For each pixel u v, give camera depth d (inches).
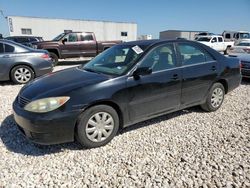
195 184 105.6
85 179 110.3
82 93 129.2
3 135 153.6
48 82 144.8
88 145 134.7
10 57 292.0
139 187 104.3
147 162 122.6
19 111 131.1
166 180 108.3
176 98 165.3
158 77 152.9
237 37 1023.6
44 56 309.9
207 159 124.0
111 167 119.0
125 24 1462.8
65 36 517.7
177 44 169.8
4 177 112.0
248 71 297.1
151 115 156.4
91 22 1378.0
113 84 137.1
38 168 118.9
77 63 566.6
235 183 105.4
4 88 281.0
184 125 168.2
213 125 168.1
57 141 127.9
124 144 141.6
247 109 200.5
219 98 195.2
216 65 186.2
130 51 160.2
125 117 144.5
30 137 129.5
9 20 1233.4
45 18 1285.7
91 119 133.0
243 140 143.9
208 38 836.6
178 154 129.7
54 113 123.4
